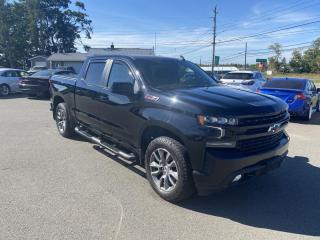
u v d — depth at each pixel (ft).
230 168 12.91
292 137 28.27
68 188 15.79
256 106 13.94
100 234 11.81
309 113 38.01
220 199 15.01
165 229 12.31
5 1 190.19
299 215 13.69
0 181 16.47
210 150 13.07
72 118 23.95
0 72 60.18
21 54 197.16
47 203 14.12
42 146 23.11
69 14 213.05
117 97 17.39
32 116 36.29
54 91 25.55
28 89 54.60
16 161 19.69
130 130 16.66
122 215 13.25
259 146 14.03
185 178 13.70
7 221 12.55
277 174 18.31
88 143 23.98
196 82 17.66
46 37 210.59
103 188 15.90
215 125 12.91
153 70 17.03
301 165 19.95
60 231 11.93
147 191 15.65
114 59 18.76
